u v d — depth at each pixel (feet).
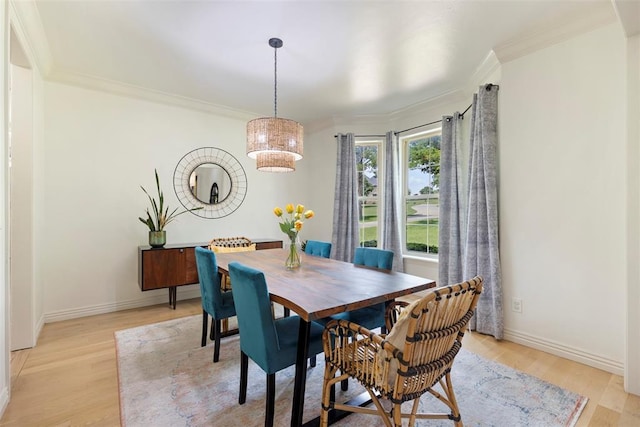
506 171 8.59
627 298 6.13
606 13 6.77
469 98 11.10
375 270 7.26
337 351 4.86
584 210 7.24
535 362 7.37
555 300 7.71
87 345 8.23
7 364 5.69
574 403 5.80
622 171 6.72
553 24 7.34
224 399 5.97
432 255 12.91
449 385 4.87
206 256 7.32
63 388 6.25
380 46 8.37
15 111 8.02
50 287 9.89
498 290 8.63
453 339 4.57
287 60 9.16
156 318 10.33
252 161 14.42
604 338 6.98
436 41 8.13
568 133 7.46
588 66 7.14
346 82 10.74
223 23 7.34
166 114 12.10
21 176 8.07
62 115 10.07
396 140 13.88
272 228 15.06
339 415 5.44
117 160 11.06
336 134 14.80
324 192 15.44
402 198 14.08
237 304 5.48
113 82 10.66
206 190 13.08
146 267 10.36
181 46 8.38
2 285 5.54
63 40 8.08
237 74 10.11
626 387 6.14
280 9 6.83
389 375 4.16
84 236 10.47
